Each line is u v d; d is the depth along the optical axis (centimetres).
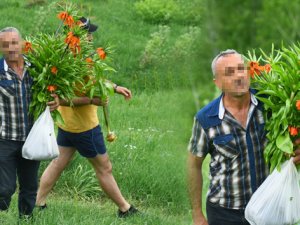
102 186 1252
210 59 3381
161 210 1382
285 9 3816
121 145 1627
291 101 870
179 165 1501
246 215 882
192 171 918
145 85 2612
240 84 857
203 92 2828
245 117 879
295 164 888
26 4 3158
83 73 1127
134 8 3384
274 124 869
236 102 877
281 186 874
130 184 1452
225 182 891
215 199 902
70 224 1130
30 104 1085
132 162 1527
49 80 1093
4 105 1073
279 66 911
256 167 883
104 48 1173
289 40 3731
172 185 1427
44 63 1088
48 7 2936
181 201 1381
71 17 1134
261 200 875
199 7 3556
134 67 2788
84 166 1481
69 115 1217
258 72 906
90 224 1148
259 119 880
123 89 1189
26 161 1109
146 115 2139
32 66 1093
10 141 1077
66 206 1277
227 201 894
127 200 1426
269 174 889
